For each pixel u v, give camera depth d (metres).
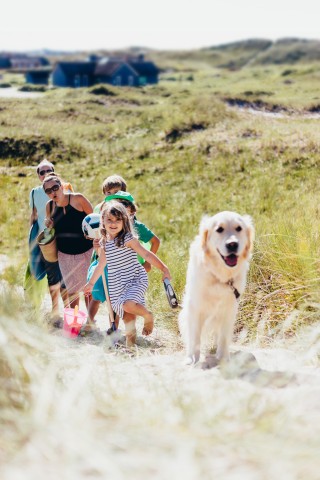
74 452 2.02
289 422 2.36
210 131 22.98
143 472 1.91
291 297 5.44
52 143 23.33
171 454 2.01
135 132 26.80
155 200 15.62
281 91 44.22
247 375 3.71
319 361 4.16
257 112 31.52
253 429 2.28
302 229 6.39
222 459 2.00
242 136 21.19
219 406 2.62
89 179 19.03
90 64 95.31
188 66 142.88
